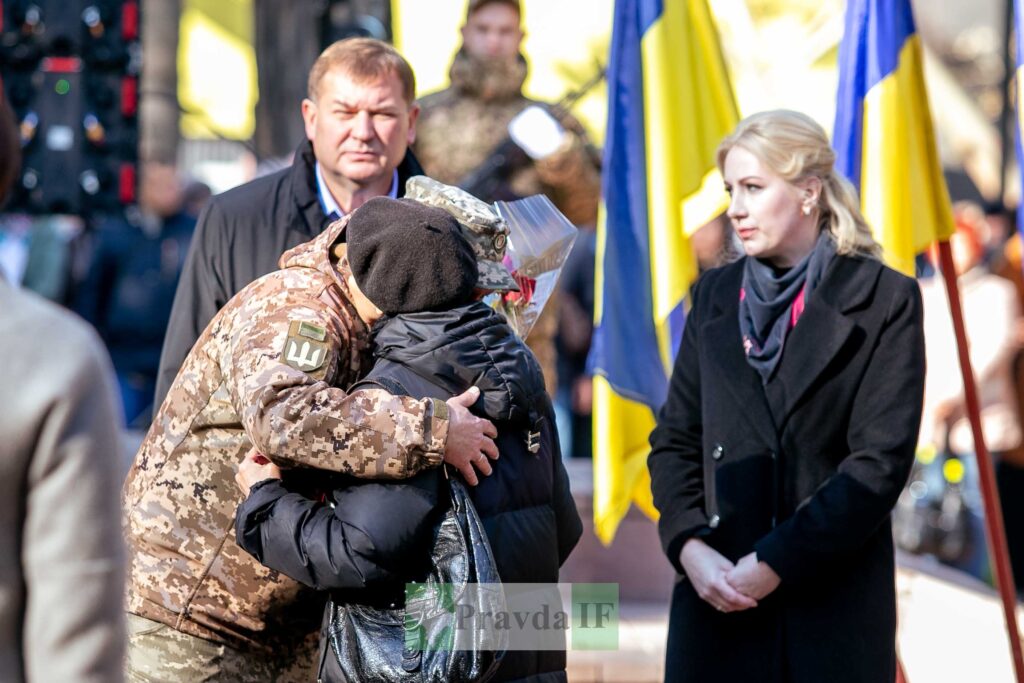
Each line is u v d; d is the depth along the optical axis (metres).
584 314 20.28
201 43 31.55
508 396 7.73
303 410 7.48
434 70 24.03
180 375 8.33
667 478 9.89
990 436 18.89
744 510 9.44
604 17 26.94
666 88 11.98
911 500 19.17
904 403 9.25
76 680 5.41
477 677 7.32
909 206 11.30
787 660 9.28
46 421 5.45
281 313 7.85
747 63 16.41
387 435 7.40
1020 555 19.06
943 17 61.69
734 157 9.59
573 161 15.34
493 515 7.61
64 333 5.58
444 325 7.71
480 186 15.13
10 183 5.76
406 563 7.44
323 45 19.11
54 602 5.42
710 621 9.55
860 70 11.48
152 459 8.34
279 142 23.09
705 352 9.81
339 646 7.57
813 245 9.62
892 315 9.35
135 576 8.27
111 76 18.41
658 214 11.90
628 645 14.18
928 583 17.08
